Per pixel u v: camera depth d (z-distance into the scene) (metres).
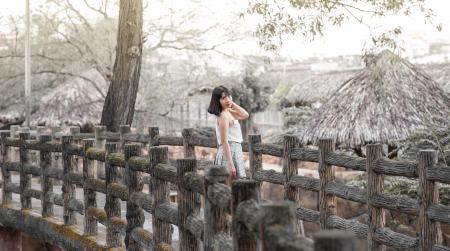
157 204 5.96
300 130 14.36
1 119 29.62
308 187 6.91
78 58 26.03
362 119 12.61
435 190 5.52
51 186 9.12
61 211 9.97
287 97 31.09
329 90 28.19
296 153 7.12
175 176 5.51
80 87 28.08
